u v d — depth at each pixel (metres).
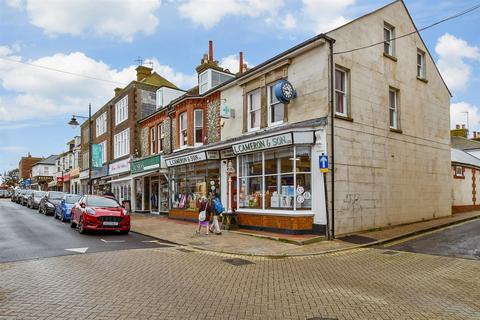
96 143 36.91
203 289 6.88
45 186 71.19
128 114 28.56
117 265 8.78
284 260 9.92
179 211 20.30
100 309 5.64
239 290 6.88
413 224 16.16
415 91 17.83
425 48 18.86
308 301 6.25
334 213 12.91
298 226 12.97
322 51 13.34
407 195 16.45
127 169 27.94
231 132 17.78
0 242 12.17
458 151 25.22
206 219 14.27
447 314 5.64
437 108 19.41
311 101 13.62
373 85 15.26
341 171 13.32
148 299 6.18
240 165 16.08
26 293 6.45
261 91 15.91
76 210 15.67
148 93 28.27
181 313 5.54
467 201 22.80
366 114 14.73
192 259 9.81
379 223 14.74
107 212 14.43
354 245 11.65
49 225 17.48
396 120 16.62
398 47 16.98
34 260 9.27
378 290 6.96
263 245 11.77
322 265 9.26
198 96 20.08
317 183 12.97
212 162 18.50
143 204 26.19
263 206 14.57
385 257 10.16
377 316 5.54
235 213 15.46
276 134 13.59
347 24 14.23
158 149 24.62
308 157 13.30
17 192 42.34
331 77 13.23
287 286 7.21
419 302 6.23
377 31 15.82
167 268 8.61
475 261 9.50
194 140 20.19
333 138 13.01
